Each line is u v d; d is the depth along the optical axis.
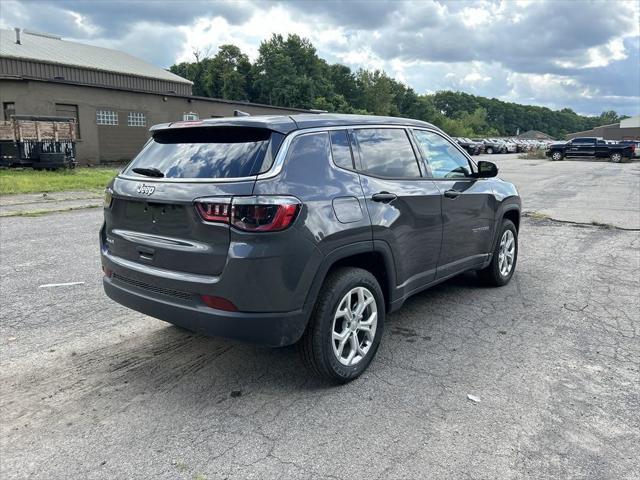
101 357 3.79
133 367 3.64
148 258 3.28
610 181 19.31
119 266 3.47
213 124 3.26
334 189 3.25
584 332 4.35
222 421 2.97
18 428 2.87
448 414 3.06
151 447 2.72
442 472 2.53
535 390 3.35
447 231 4.36
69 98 23.30
